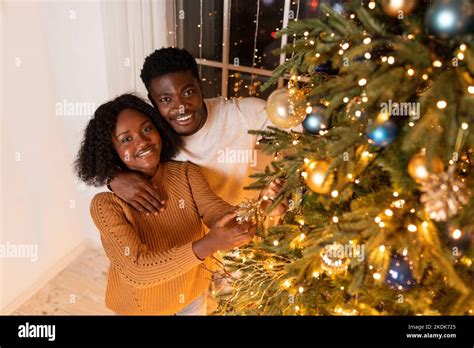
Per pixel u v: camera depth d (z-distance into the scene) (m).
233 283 1.25
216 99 1.50
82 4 1.82
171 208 1.30
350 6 0.99
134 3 1.68
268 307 1.15
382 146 0.87
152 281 1.16
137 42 1.75
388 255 0.86
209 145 1.47
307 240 0.99
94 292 2.16
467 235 0.85
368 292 0.95
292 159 1.08
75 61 1.95
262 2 1.77
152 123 1.26
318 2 1.68
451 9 0.71
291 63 1.07
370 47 0.84
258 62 1.89
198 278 1.38
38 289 2.16
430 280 0.96
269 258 1.18
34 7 1.85
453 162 0.84
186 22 1.86
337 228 0.90
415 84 0.83
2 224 1.90
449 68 0.82
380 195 0.91
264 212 1.20
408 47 0.81
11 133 1.85
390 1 0.80
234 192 1.58
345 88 0.89
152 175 1.30
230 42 1.88
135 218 1.24
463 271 0.91
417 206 0.87
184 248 1.14
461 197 0.77
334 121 1.08
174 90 1.29
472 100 0.76
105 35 1.75
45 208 2.10
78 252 2.36
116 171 1.26
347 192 0.95
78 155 1.29
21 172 1.93
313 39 1.01
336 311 0.99
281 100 1.06
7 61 1.76
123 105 1.24
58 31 1.90
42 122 2.00
